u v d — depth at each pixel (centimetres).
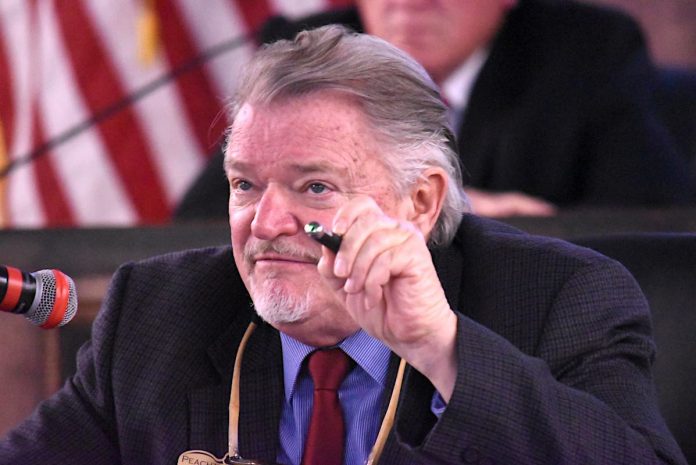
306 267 440
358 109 444
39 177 1056
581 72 963
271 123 439
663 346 525
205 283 520
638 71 966
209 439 482
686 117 966
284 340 485
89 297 747
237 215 450
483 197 959
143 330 512
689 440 515
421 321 383
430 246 504
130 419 495
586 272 482
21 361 729
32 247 757
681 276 534
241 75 462
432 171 467
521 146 961
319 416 472
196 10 1042
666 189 957
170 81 1048
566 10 973
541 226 794
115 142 1052
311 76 441
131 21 1045
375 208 369
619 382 446
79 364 533
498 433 389
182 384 493
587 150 964
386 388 466
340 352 475
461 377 388
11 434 515
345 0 1020
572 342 462
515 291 485
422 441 402
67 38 1052
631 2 974
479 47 964
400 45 964
